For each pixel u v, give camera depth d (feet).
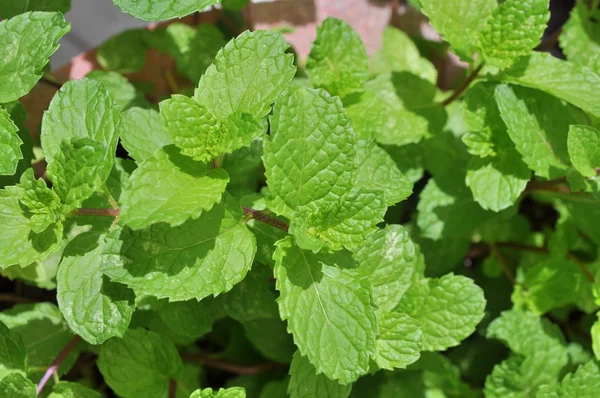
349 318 1.08
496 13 1.28
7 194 1.12
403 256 1.21
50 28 1.13
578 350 1.49
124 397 1.28
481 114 1.34
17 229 1.11
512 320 1.42
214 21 1.73
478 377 1.55
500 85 1.30
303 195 1.09
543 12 1.27
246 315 1.31
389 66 1.61
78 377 1.50
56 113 1.11
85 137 1.08
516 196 1.32
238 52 1.11
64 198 1.08
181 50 1.58
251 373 1.50
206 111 1.08
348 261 1.11
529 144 1.29
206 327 1.30
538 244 1.61
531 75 1.32
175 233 1.09
